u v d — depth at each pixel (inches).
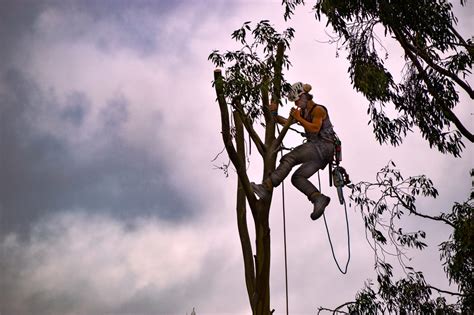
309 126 332.5
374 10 456.1
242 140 390.6
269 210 376.5
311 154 335.3
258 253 381.1
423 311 491.2
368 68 447.2
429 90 484.1
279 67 367.6
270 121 383.9
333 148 338.3
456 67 472.4
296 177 335.9
